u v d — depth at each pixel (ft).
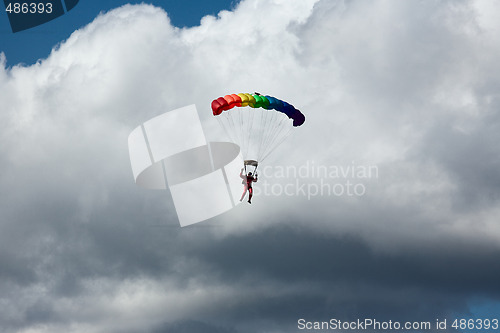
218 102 117.70
